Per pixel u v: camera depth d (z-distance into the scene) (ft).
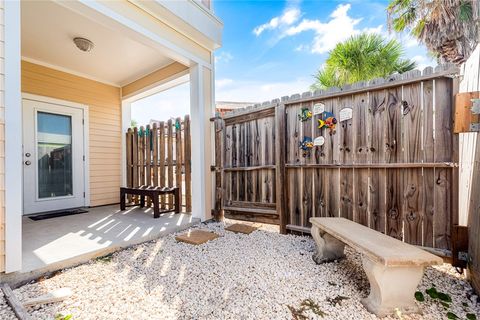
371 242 5.28
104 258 7.63
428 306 5.00
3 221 5.75
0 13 5.71
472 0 12.25
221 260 7.42
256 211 11.14
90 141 15.70
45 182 13.73
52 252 7.36
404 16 15.55
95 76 15.79
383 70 17.47
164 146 14.47
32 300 5.02
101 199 16.17
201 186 11.96
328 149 9.14
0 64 5.70
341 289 5.69
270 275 6.41
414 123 7.42
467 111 5.53
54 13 9.27
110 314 4.80
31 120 13.20
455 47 13.73
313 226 7.55
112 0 8.32
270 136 10.77
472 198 5.88
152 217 12.34
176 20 10.50
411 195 7.50
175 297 5.41
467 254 6.17
